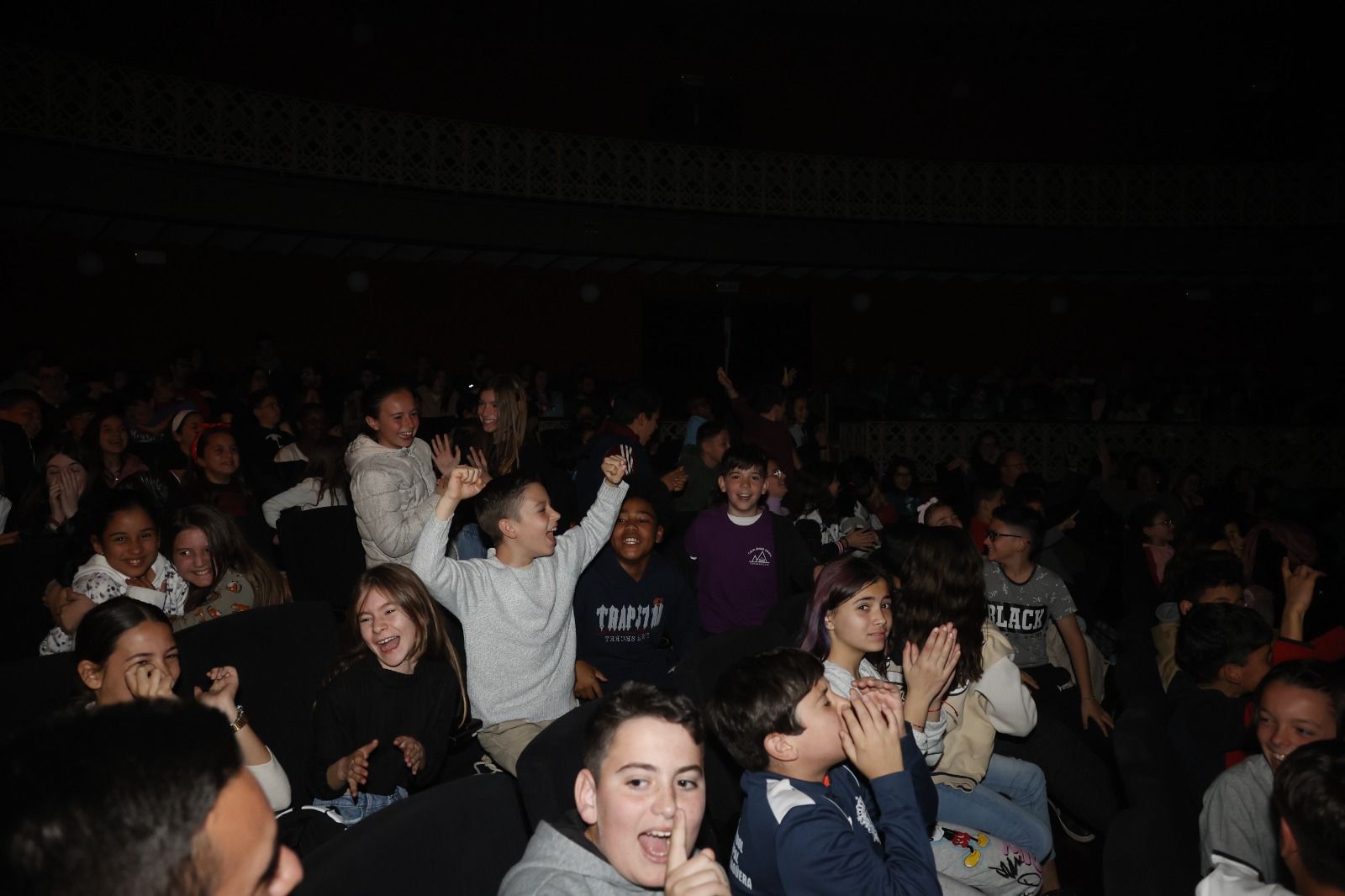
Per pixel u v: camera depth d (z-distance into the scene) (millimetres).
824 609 3139
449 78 15844
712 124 17453
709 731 3012
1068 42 17859
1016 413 15484
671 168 15891
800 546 4879
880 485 9297
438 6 15641
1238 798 2570
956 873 3062
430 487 4543
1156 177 17250
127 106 11617
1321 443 14648
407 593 3133
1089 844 4301
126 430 5922
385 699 3076
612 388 15148
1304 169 17219
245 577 4105
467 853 2018
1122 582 6746
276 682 3297
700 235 15875
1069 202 17156
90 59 11273
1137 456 10672
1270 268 17172
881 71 18078
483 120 16094
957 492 11203
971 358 18703
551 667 3412
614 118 17062
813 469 6648
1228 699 3346
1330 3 16422
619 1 16188
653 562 4238
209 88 12234
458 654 3980
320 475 5578
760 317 18047
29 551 4227
